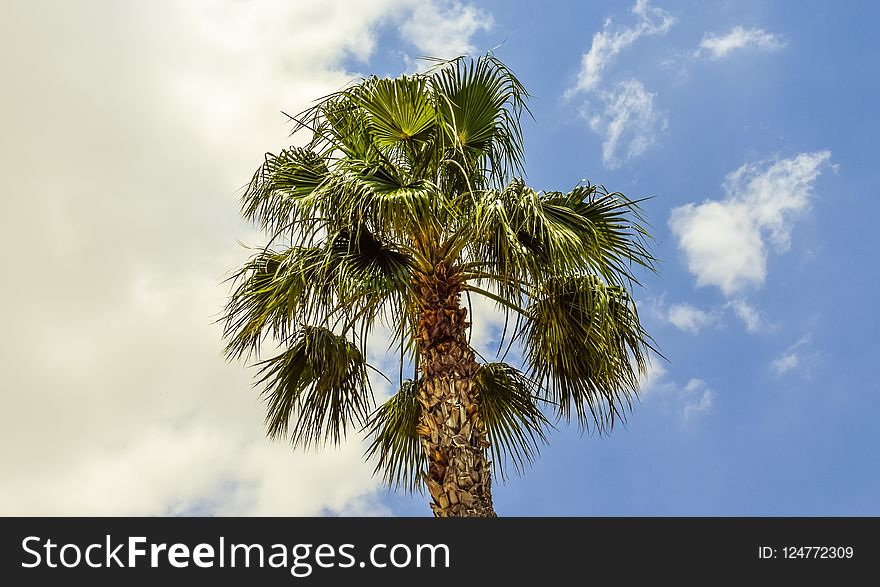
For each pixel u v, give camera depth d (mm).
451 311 8609
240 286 8812
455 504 8023
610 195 8953
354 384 9109
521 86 9297
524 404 9883
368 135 8945
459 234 8570
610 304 8859
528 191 8211
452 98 9133
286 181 8797
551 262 8242
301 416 9102
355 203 7969
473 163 9430
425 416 8367
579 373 9047
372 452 9766
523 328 9031
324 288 8031
